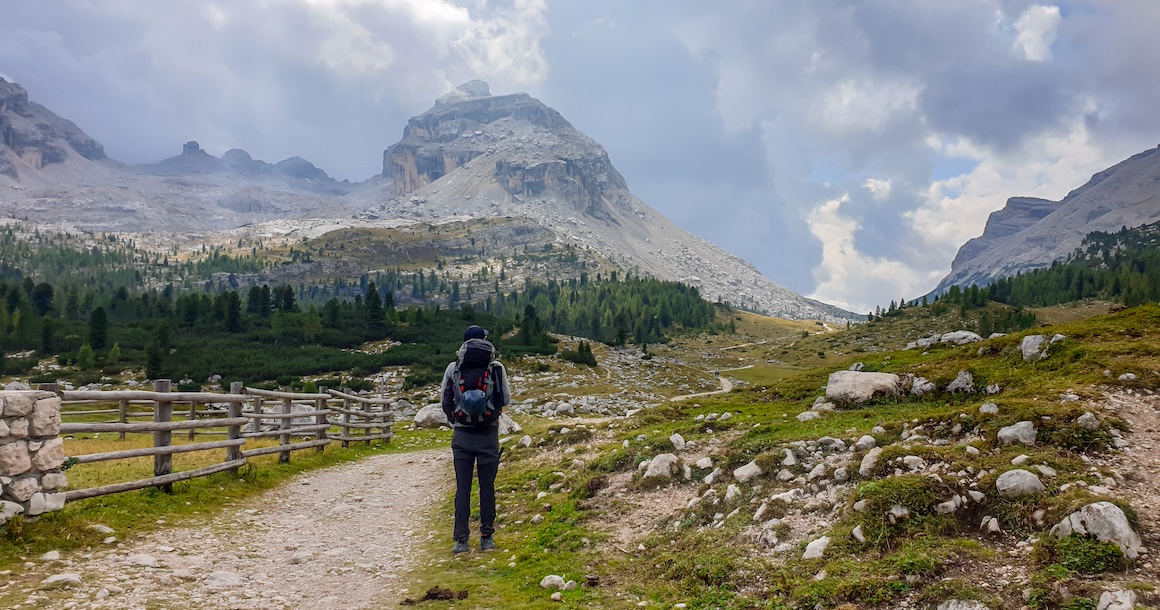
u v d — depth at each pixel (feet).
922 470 30.22
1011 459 29.66
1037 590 19.43
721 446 45.96
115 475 43.96
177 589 25.75
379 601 26.37
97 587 24.56
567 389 250.78
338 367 286.46
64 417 107.65
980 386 53.52
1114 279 636.48
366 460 78.84
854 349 575.38
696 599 23.85
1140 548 20.98
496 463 34.63
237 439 52.08
